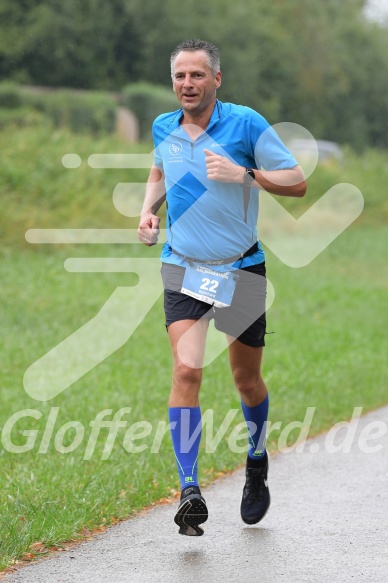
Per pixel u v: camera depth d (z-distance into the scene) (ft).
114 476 52.49
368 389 81.92
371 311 125.39
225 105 44.93
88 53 353.31
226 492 52.44
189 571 39.22
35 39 341.62
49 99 289.53
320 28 451.94
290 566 39.86
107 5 355.36
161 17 369.50
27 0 343.05
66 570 39.27
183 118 45.06
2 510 45.32
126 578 38.32
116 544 42.96
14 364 84.89
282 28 438.40
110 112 292.61
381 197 253.03
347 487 53.01
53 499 47.80
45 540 42.24
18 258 134.51
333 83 468.75
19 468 54.54
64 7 345.31
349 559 40.75
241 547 42.55
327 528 45.37
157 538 43.88
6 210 143.13
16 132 170.09
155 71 371.76
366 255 182.60
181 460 41.88
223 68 394.52
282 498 51.08
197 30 383.24
